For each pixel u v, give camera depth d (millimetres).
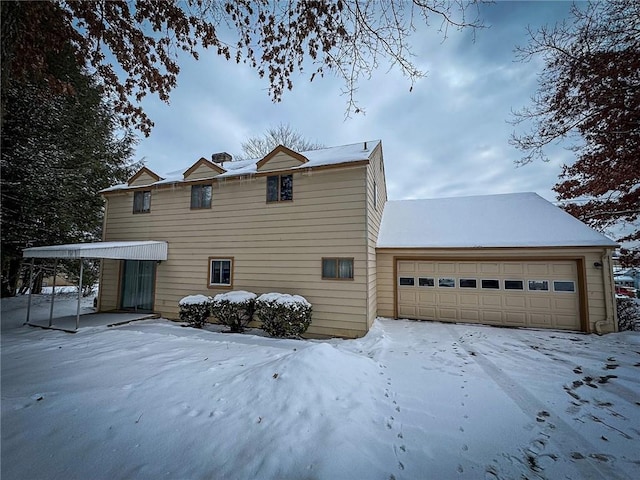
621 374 4680
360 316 7496
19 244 11109
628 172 7871
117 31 4031
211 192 9633
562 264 8133
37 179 10148
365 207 7711
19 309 11164
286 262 8445
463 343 6535
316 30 3527
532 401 3752
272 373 3850
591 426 3186
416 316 9367
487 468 2500
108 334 7051
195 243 9711
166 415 3082
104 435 2740
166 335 6945
